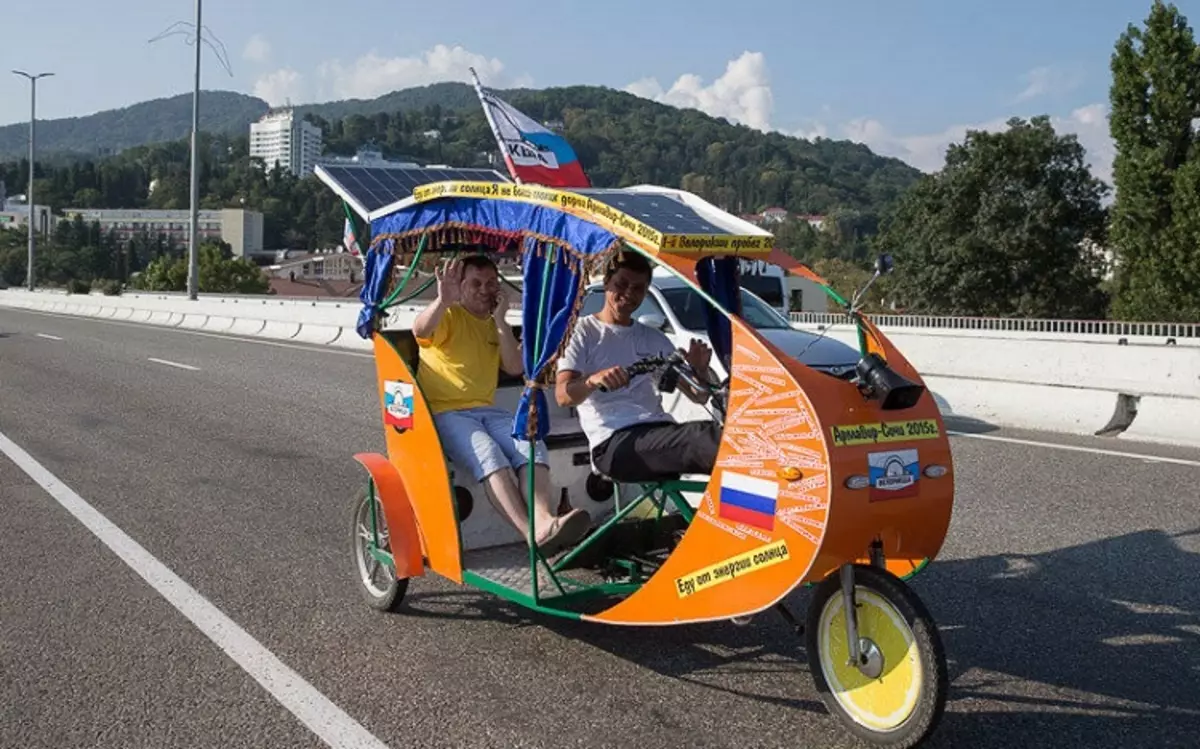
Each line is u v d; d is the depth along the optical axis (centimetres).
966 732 446
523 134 981
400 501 583
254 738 446
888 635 422
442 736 446
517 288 588
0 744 443
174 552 717
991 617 582
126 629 574
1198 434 1069
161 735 450
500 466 547
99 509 830
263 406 1377
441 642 555
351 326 2611
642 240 462
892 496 421
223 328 3200
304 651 543
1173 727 451
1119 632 559
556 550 541
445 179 654
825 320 2048
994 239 3759
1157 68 3341
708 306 549
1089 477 911
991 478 912
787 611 494
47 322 3500
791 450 420
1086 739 440
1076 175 3844
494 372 589
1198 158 3225
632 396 539
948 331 1795
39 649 546
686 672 512
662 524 552
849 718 435
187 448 1084
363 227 639
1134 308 3328
